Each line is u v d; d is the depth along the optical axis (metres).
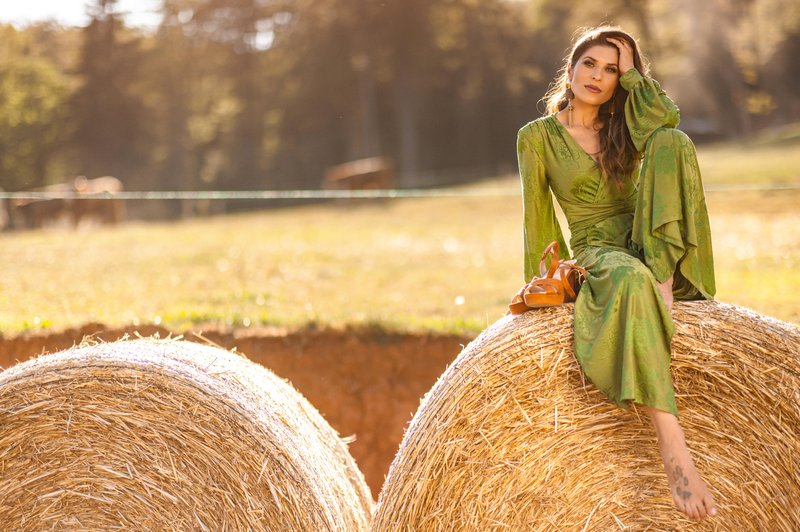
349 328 11.23
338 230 30.44
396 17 78.19
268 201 62.69
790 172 36.22
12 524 5.58
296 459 5.86
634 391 5.14
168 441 5.63
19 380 5.61
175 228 34.28
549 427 5.42
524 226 6.20
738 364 5.36
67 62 88.25
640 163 6.08
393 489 5.48
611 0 83.50
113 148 81.62
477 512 5.40
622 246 5.91
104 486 5.61
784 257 16.94
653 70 82.50
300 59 81.06
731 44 90.69
